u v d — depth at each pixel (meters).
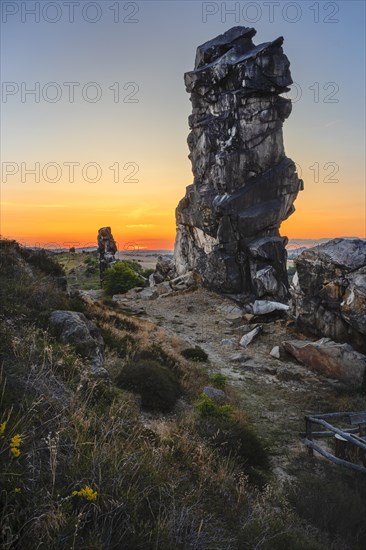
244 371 20.17
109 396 7.93
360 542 6.82
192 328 28.75
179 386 13.11
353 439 9.89
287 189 36.81
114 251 59.28
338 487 8.55
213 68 37.28
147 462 5.36
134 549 3.75
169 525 4.27
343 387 17.98
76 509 3.67
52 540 3.22
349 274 21.70
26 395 5.30
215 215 36.47
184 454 7.12
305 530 6.59
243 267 35.81
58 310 10.62
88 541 3.44
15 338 6.90
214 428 9.89
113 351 14.24
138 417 8.23
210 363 20.98
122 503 3.91
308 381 18.80
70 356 7.95
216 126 37.59
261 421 13.71
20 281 11.73
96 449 4.75
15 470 3.65
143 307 34.84
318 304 23.09
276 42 35.03
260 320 29.17
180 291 38.69
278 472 9.84
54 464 3.78
